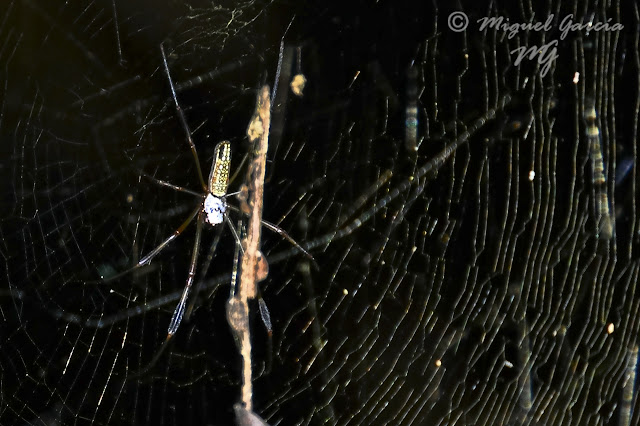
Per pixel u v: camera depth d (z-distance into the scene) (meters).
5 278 0.78
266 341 0.80
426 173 0.81
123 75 0.78
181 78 0.78
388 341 0.81
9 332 0.78
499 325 0.81
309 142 0.80
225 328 0.80
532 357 0.81
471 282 0.81
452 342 0.81
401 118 0.81
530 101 0.80
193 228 0.80
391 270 0.81
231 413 0.79
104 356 0.79
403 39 0.80
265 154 0.79
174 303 0.81
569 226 0.81
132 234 0.80
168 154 0.79
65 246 0.78
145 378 0.80
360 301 0.81
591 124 0.81
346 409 0.80
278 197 0.80
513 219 0.81
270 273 0.81
